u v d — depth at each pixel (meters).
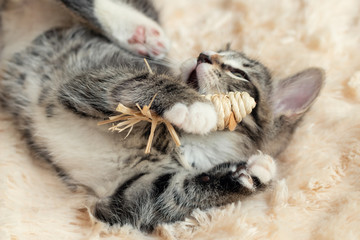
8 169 0.60
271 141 0.64
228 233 0.57
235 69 0.64
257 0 0.79
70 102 0.59
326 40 0.74
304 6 0.78
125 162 0.59
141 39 0.69
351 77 0.71
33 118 0.62
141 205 0.58
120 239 0.57
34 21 0.68
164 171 0.59
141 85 0.57
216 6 0.81
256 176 0.59
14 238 0.56
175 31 0.77
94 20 0.68
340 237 0.56
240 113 0.57
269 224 0.58
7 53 0.66
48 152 0.61
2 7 0.68
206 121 0.55
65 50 0.66
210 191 0.59
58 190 0.61
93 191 0.60
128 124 0.57
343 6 0.78
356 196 0.60
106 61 0.66
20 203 0.59
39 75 0.64
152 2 0.76
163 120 0.56
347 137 0.66
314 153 0.65
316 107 0.69
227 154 0.61
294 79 0.66
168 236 0.58
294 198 0.60
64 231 0.58
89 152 0.59
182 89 0.57
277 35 0.76
